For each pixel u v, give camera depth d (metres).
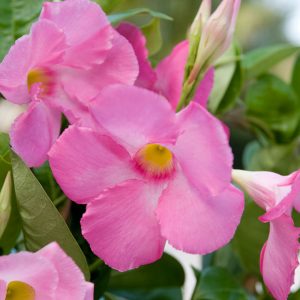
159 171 0.38
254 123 0.55
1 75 0.36
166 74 0.41
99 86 0.38
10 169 0.37
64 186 0.36
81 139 0.36
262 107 0.54
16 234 0.39
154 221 0.37
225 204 0.36
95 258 0.41
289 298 0.48
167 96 0.41
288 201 0.35
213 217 0.36
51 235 0.36
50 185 0.40
